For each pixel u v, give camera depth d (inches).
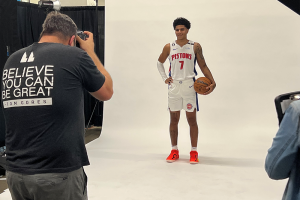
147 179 104.4
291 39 166.2
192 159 123.9
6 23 116.6
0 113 114.6
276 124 166.7
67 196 41.9
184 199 86.5
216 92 174.4
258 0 167.8
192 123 124.2
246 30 170.4
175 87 123.4
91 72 43.9
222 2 171.9
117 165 122.3
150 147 153.2
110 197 88.2
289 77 167.6
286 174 34.7
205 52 175.2
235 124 170.7
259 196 88.8
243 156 134.3
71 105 41.8
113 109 184.1
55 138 40.5
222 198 87.3
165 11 178.2
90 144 160.4
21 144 41.1
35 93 40.7
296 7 130.8
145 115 180.1
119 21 182.7
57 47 43.1
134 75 182.2
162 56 129.2
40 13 183.3
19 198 43.6
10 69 43.5
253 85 171.0
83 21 221.1
